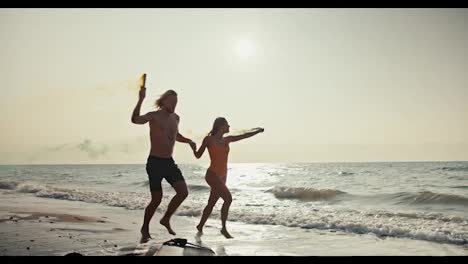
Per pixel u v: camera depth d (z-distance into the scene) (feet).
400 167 111.65
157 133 18.39
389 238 20.45
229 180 76.79
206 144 20.54
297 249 17.43
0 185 57.88
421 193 41.29
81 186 61.67
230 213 28.86
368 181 69.21
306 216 27.12
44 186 57.16
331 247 18.08
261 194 47.37
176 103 18.93
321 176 85.05
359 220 25.30
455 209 33.60
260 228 23.36
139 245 16.11
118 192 46.50
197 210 29.86
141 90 18.06
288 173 101.19
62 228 20.98
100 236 18.72
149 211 18.39
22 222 23.00
